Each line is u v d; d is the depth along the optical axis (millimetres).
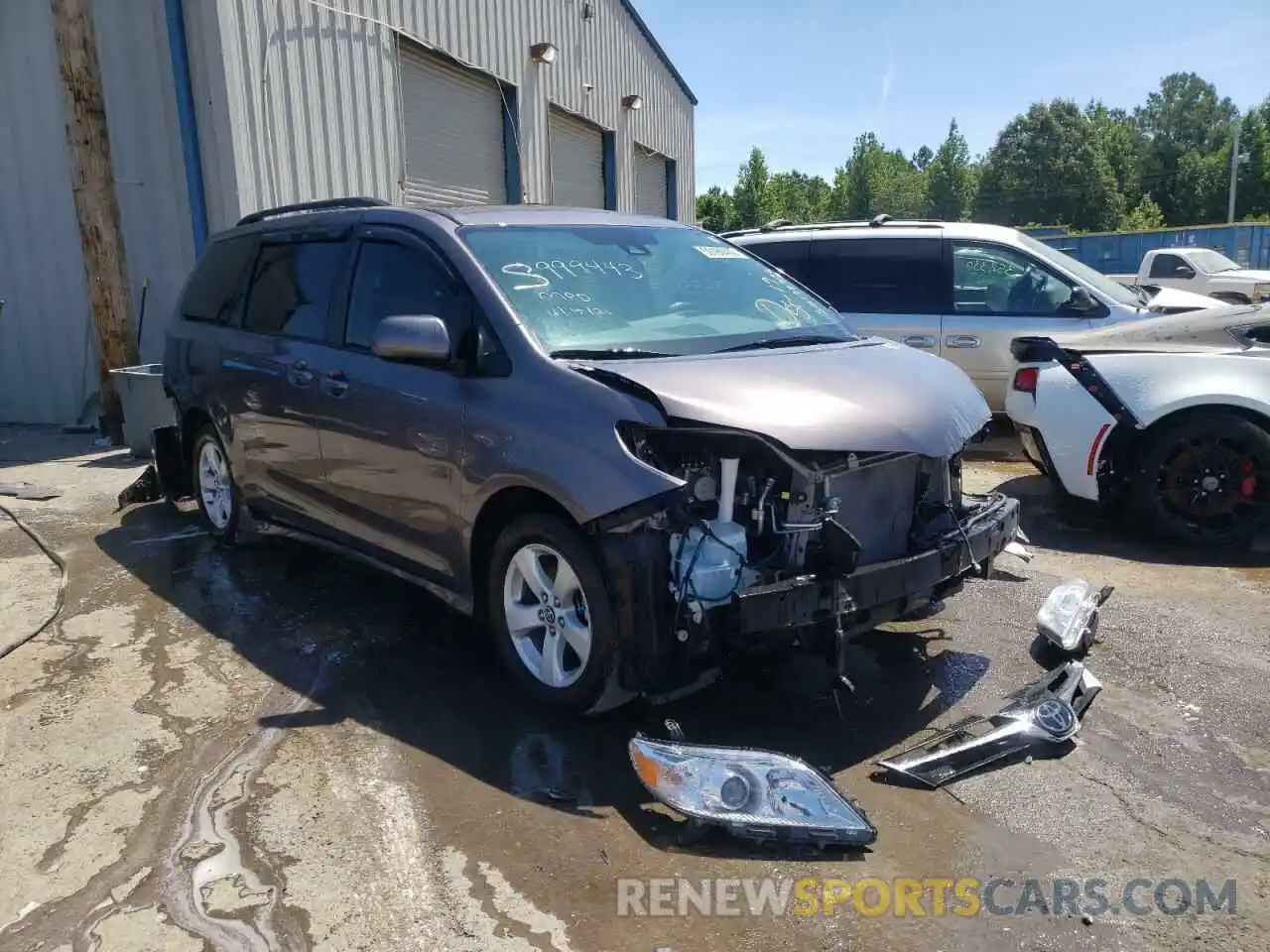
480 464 3625
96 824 2996
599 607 3316
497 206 4562
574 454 3297
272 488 5023
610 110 17094
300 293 4840
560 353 3633
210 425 5699
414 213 4316
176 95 8766
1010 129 75438
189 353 5656
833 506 3348
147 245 9477
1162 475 5660
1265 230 32531
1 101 9562
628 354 3699
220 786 3195
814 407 3346
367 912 2607
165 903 2641
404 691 3889
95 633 4500
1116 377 5680
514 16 13445
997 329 8359
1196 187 76875
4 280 10023
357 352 4340
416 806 3086
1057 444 5848
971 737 3463
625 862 2826
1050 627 4152
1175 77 92875
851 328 4734
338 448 4402
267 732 3557
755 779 2947
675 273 4473
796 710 3732
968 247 8609
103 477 7656
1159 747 3445
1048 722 3457
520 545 3607
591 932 2535
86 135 8398
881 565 3348
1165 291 8852
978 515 3949
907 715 3699
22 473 7824
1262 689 3875
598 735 3533
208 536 5992
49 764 3346
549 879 2748
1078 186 72750
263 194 9008
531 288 3910
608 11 16750
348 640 4406
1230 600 4848
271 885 2715
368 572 5320
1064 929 2541
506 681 3973
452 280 3963
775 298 4672
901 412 3455
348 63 10133
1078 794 3154
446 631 4504
